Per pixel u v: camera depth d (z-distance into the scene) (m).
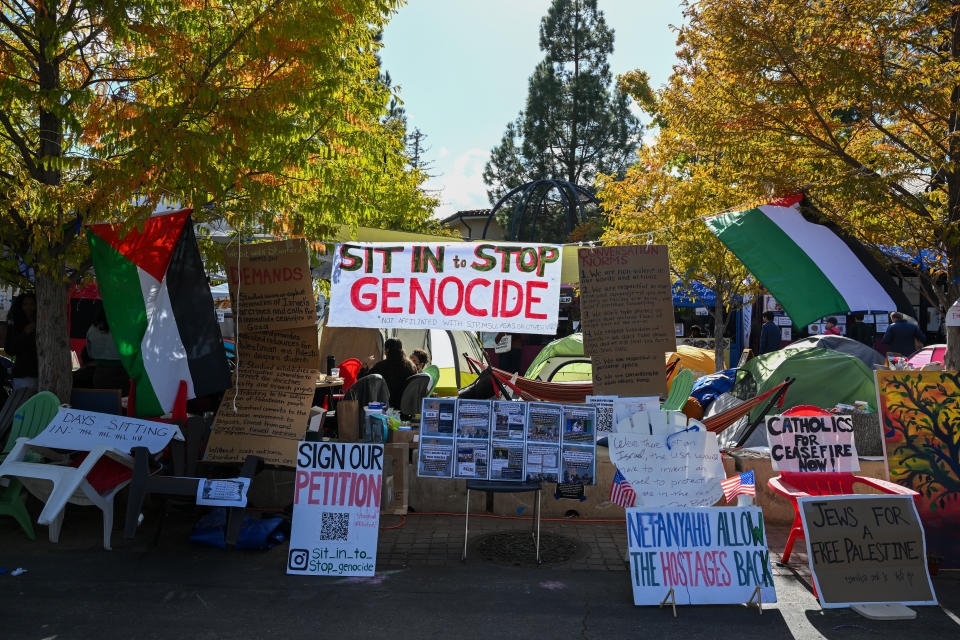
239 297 6.48
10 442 6.32
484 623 4.57
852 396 8.09
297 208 7.56
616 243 13.02
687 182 11.70
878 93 7.18
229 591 5.02
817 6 7.66
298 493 5.52
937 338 16.75
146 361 6.31
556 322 6.18
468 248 6.35
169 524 6.50
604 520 6.78
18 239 7.02
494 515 6.91
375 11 7.33
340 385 9.28
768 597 4.91
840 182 7.09
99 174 6.17
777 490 5.41
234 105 6.36
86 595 4.89
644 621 4.64
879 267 6.62
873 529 5.04
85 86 7.07
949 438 5.61
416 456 7.01
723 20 7.78
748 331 16.95
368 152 8.54
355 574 5.34
